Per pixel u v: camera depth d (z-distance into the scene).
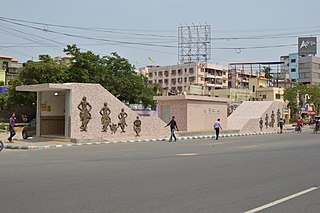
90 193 8.50
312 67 95.94
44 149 21.08
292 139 30.44
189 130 37.19
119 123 28.44
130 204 7.51
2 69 77.12
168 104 38.81
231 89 80.06
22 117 50.81
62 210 6.98
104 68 50.59
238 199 8.12
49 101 28.14
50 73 47.69
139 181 10.12
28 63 48.28
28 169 12.21
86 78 46.91
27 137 28.86
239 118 44.72
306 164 14.13
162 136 31.44
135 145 23.95
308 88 71.12
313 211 7.23
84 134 26.09
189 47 78.12
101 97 27.27
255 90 83.31
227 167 13.11
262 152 18.95
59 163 13.98
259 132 42.16
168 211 7.01
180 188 9.23
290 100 71.50
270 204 7.71
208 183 9.96
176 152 18.97
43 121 27.73
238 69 105.12
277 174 11.66
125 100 53.97
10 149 21.41
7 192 8.53
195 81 96.62
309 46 96.38
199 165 13.58
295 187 9.59
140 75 59.16
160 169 12.45
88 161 14.70
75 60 48.47
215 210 7.14
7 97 49.38
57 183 9.69
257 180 10.53
